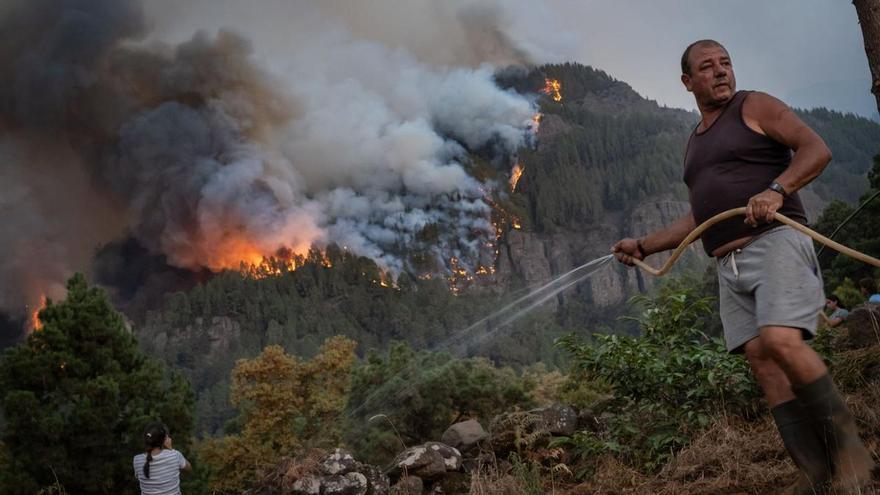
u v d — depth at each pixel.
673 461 3.85
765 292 2.42
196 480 17.27
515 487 3.91
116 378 16.64
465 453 5.19
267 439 35.50
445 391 23.78
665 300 4.96
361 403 27.38
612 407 4.87
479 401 23.34
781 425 2.53
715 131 2.65
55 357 15.95
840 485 2.35
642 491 3.63
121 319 17.72
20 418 14.80
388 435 17.88
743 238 2.52
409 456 4.86
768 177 2.54
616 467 4.10
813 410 2.35
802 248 2.41
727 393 4.34
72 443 15.09
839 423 2.31
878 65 3.80
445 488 4.75
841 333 5.08
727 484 3.32
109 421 15.67
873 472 2.74
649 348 4.66
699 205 2.68
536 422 4.90
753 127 2.57
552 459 4.57
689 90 2.78
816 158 2.34
